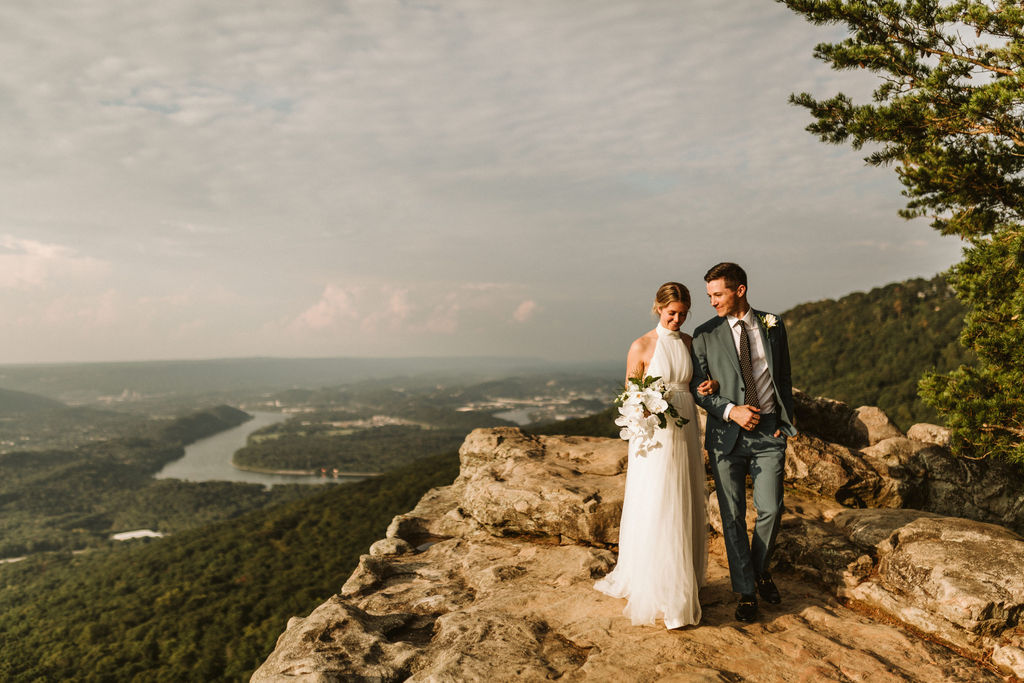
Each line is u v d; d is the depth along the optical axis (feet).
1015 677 10.28
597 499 16.72
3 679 194.70
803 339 282.36
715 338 12.63
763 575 12.84
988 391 21.74
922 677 10.22
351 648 12.09
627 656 10.75
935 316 237.45
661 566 11.82
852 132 29.81
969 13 25.73
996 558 12.10
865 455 20.79
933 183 28.99
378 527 296.10
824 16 28.96
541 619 12.73
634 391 12.10
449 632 12.45
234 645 205.16
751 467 12.70
